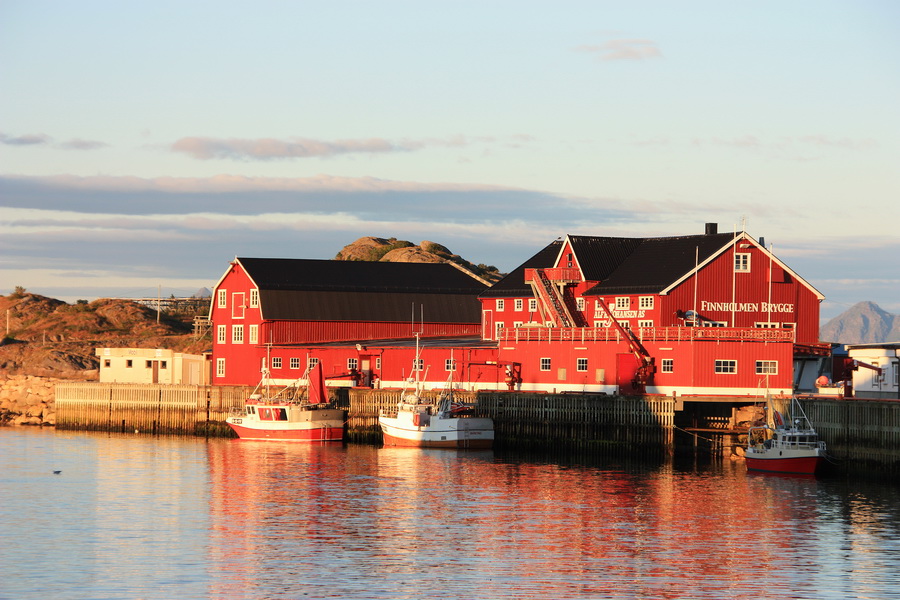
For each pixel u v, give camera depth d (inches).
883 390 4635.8
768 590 2486.5
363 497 3607.3
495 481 3944.4
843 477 4005.9
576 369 4987.7
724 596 2444.6
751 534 3019.2
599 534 3021.7
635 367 4763.8
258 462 4520.2
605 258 5580.7
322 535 3016.7
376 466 4367.6
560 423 4761.3
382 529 3095.5
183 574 2600.9
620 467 4323.3
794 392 4817.9
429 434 4977.9
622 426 4576.8
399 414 5088.6
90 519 3243.1
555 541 2940.5
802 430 4141.2
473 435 4936.0
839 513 3304.6
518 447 4916.3
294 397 5605.3
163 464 4473.4
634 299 5241.1
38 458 4707.2
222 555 2785.4
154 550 2839.6
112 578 2564.0
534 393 4872.0
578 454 4694.9
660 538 2972.4
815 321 5344.5
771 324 5255.9
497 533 3038.9
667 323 5098.4
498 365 5300.2
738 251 5211.6
